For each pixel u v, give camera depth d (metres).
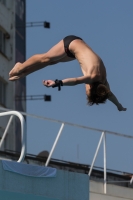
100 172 36.47
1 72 61.16
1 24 61.47
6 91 62.41
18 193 24.27
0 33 62.06
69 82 21.30
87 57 22.12
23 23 64.69
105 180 33.78
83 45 22.41
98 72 21.91
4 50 62.66
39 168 25.16
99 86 21.94
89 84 22.17
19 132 60.19
